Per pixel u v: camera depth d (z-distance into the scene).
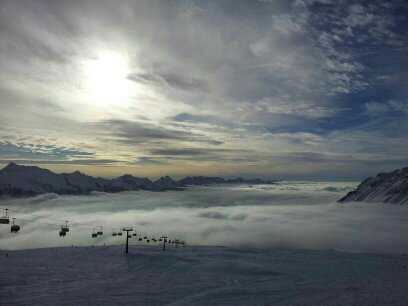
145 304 29.94
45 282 42.81
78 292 35.94
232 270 54.75
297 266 61.28
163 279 46.19
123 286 39.81
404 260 71.56
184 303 29.45
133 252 76.50
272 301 28.45
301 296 29.55
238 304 28.11
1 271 50.31
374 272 54.66
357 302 24.98
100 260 68.56
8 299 33.00
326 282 39.00
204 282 43.03
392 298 25.56
